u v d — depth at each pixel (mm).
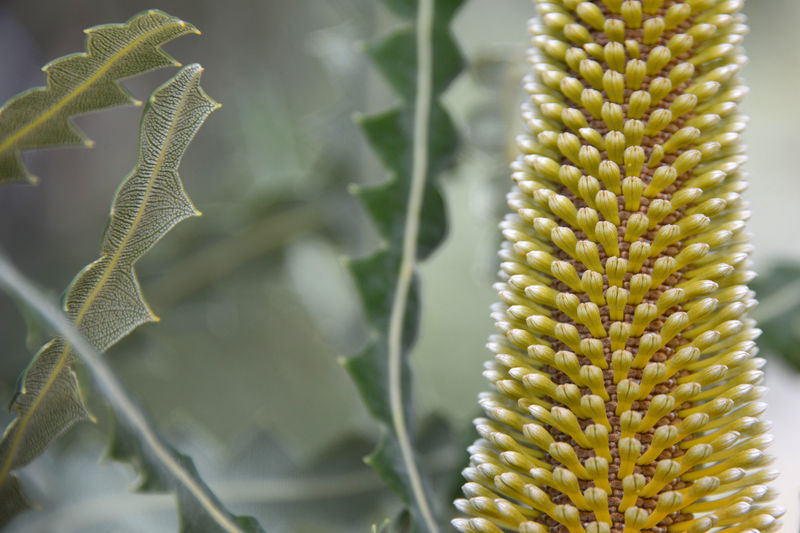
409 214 582
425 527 538
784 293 641
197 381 797
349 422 800
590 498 484
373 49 601
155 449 511
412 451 549
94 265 493
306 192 750
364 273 572
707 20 508
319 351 825
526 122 517
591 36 507
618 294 490
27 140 518
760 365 501
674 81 502
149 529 597
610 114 496
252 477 608
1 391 651
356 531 606
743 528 493
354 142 717
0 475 507
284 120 835
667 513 486
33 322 538
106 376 500
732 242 509
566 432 491
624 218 498
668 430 485
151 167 492
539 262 499
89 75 503
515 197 511
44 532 585
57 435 508
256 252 761
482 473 498
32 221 828
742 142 510
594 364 493
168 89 488
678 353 491
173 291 749
